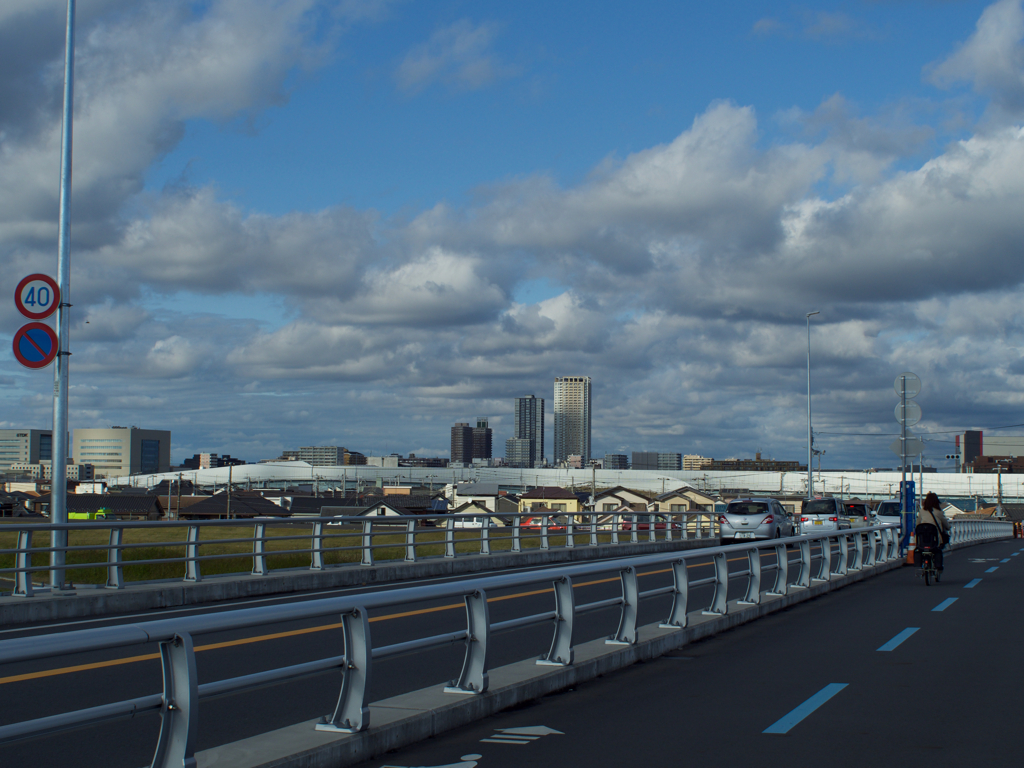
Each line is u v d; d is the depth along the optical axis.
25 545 13.66
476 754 6.25
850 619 13.80
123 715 4.39
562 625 8.70
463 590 7.06
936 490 124.56
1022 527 59.72
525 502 93.69
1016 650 10.84
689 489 90.75
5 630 12.02
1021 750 6.41
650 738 6.71
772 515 33.94
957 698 8.13
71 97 16.02
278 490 127.31
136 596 14.54
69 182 15.91
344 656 6.09
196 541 16.16
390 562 20.91
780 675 9.23
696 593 17.98
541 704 7.85
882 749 6.43
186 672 4.64
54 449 15.33
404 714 6.59
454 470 151.88
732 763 6.07
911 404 25.52
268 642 10.83
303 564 28.78
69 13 16.14
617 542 31.48
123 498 79.25
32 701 7.57
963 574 22.72
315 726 6.12
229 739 6.55
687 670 9.52
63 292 15.68
